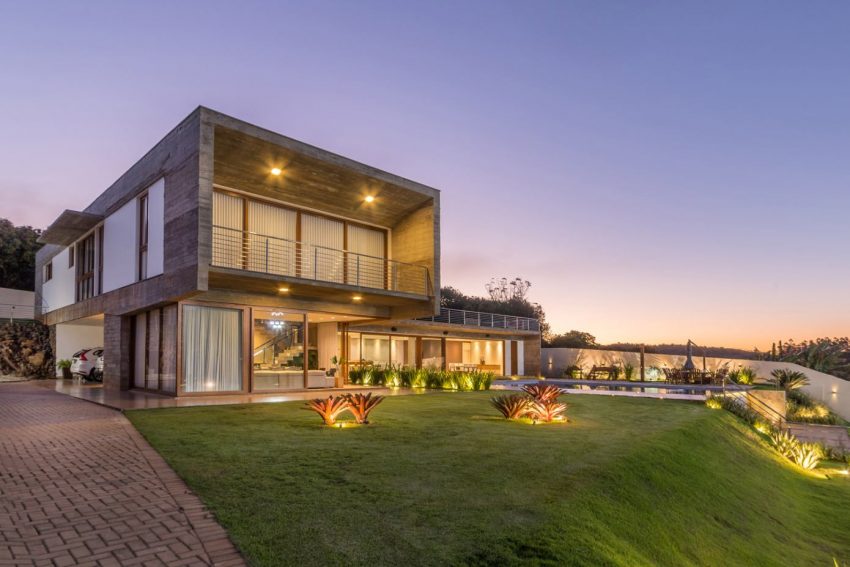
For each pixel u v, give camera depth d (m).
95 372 19.44
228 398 13.27
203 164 12.08
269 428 8.30
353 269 18.06
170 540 3.69
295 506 4.46
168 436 7.41
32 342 23.08
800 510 10.02
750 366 29.31
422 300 17.52
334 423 8.91
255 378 15.09
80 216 17.12
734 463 11.00
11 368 21.67
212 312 14.30
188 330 13.70
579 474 6.12
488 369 30.48
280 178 15.28
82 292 19.39
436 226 17.66
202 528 3.92
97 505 4.38
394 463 6.12
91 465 5.72
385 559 3.59
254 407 11.05
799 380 26.48
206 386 13.91
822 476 13.66
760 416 19.30
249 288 14.77
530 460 6.62
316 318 19.09
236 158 14.05
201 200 11.96
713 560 5.67
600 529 4.77
